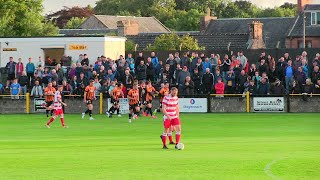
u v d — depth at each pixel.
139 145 45.50
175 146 42.75
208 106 79.12
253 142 47.03
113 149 43.03
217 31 177.88
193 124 63.91
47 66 85.56
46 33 134.50
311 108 78.00
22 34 132.50
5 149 43.56
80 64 79.88
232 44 153.62
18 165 35.62
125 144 46.28
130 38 157.12
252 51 89.56
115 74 79.44
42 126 63.34
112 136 52.88
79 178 31.30
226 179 30.81
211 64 80.06
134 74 79.56
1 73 86.94
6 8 131.00
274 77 79.00
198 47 137.25
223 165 35.00
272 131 56.16
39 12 136.62
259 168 33.94
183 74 78.69
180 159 37.47
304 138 49.94
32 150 42.84
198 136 52.16
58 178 31.34
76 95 79.38
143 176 31.75
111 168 34.31
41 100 80.81
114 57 90.56
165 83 72.25
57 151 42.12
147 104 73.25
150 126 62.59
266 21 173.38
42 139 50.81
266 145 44.78
